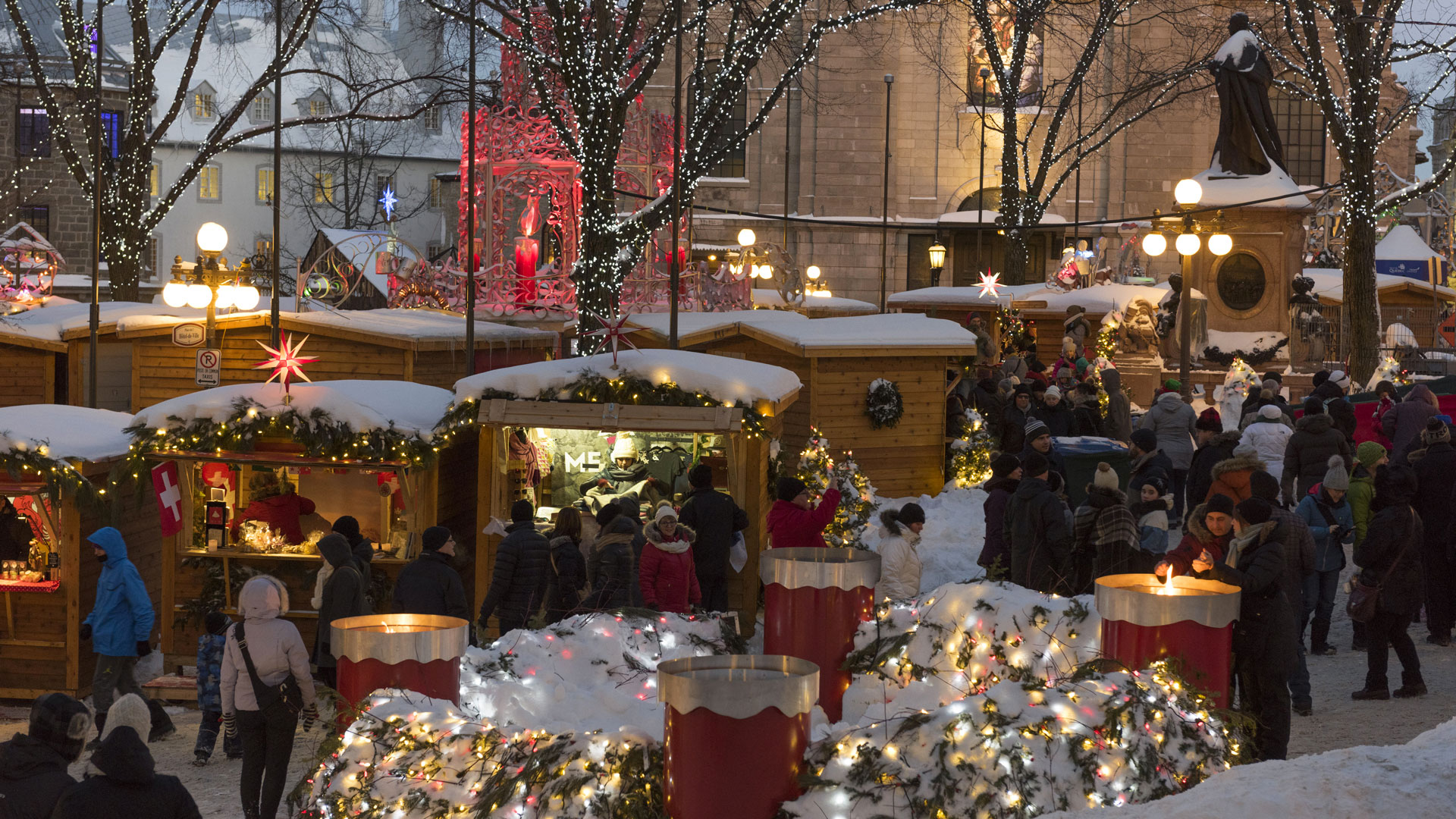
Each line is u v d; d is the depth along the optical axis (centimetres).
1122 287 3238
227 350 1714
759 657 531
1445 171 2800
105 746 543
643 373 1255
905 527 1134
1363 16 2639
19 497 1269
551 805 519
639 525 1176
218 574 1278
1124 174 4975
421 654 614
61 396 1964
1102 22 3819
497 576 1073
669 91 4681
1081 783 516
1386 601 986
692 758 496
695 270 2652
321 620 1010
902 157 4997
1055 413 1858
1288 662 764
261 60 7244
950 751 509
